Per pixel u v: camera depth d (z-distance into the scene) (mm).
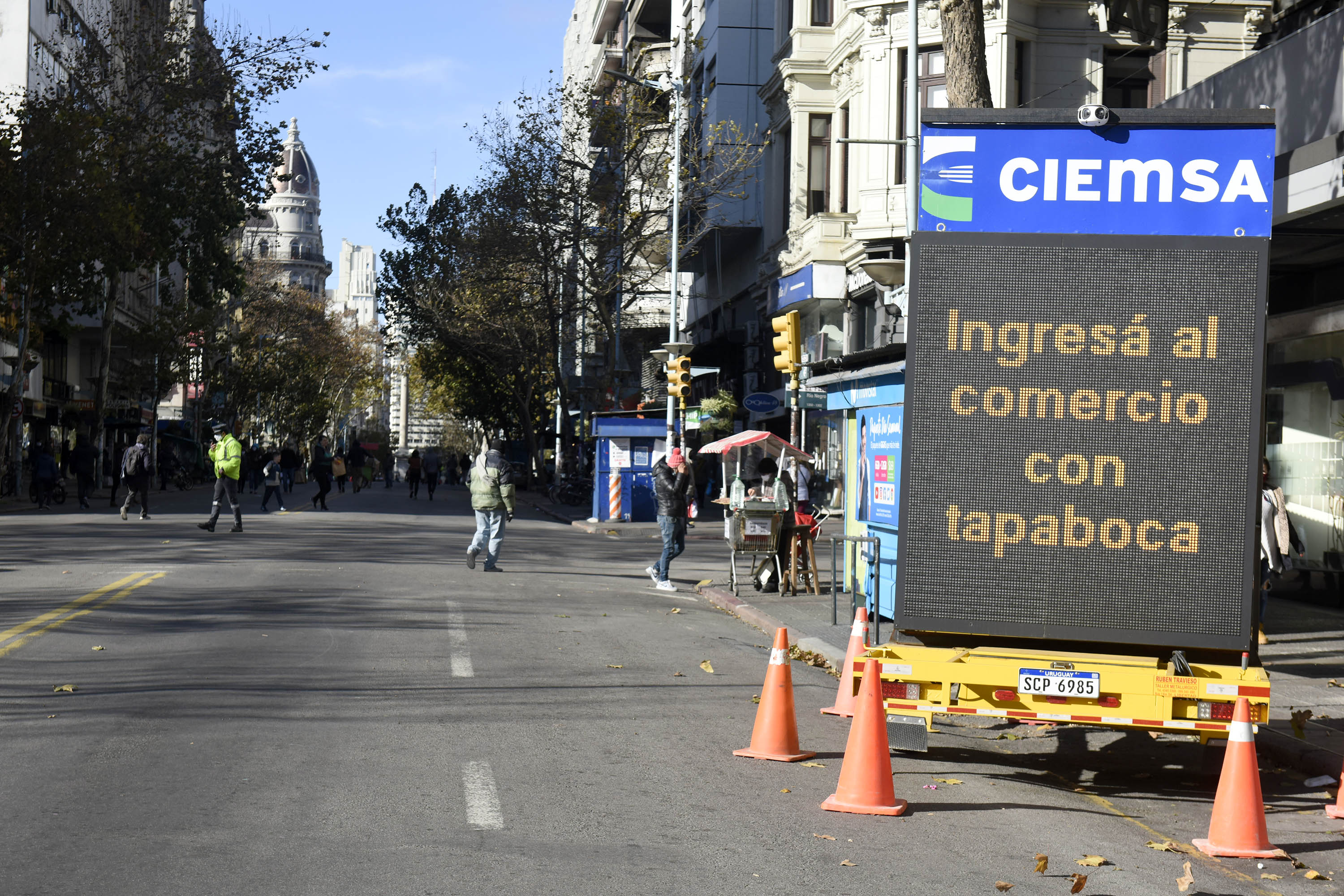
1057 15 29984
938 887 5363
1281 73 14812
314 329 80500
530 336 53188
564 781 6973
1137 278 7414
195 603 14047
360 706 8781
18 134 38250
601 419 34812
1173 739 9141
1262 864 6051
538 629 13086
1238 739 6328
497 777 6980
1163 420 7363
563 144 42875
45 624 11992
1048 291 7484
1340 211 13023
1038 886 5461
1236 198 7426
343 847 5609
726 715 9070
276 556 20422
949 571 7551
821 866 5613
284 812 6141
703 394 54031
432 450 52312
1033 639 7562
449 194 56875
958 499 7547
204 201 40625
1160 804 7305
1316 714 9609
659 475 18391
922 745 7961
